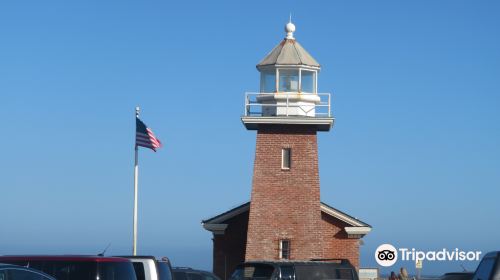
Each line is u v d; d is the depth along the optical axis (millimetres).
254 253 44250
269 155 44938
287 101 44875
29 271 17047
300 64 44969
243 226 47938
